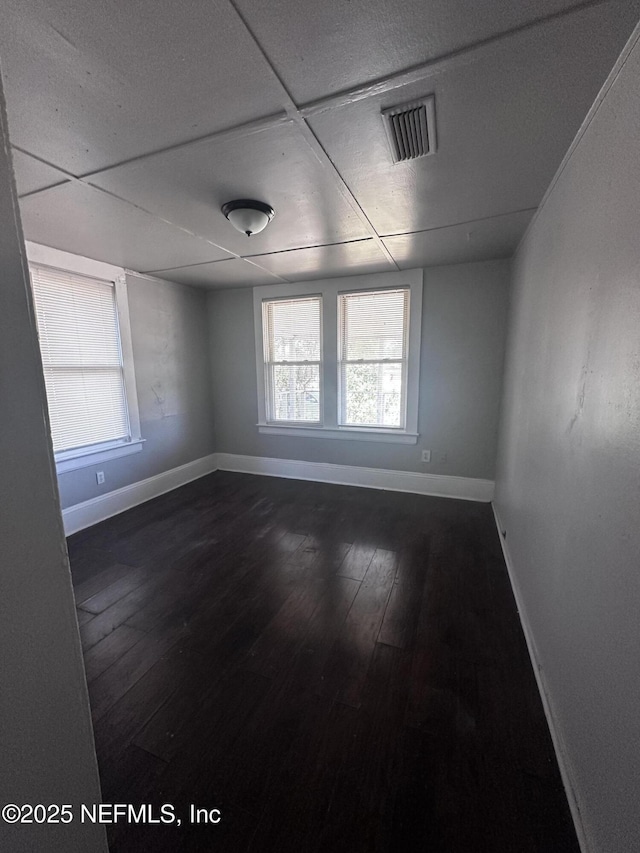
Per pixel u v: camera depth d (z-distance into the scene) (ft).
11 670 1.43
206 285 13.08
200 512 10.69
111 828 3.37
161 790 3.66
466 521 9.88
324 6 2.90
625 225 3.17
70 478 9.43
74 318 9.39
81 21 2.94
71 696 1.67
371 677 4.94
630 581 2.77
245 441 14.42
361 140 4.62
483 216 7.02
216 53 3.29
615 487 3.13
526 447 6.76
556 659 4.31
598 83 3.65
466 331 10.83
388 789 3.63
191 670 5.10
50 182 5.55
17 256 1.36
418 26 3.09
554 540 4.75
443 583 7.07
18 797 1.47
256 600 6.63
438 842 3.23
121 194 5.98
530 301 7.10
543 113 4.11
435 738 4.11
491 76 3.61
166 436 12.40
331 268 10.86
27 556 1.45
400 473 12.30
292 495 12.02
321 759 3.92
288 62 3.43
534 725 4.25
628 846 2.53
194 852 3.21
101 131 4.38
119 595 6.81
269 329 13.38
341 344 12.35
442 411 11.46
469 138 4.59
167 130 4.39
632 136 3.10
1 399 1.35
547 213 6.00
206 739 4.15
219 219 7.07
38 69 3.40
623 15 2.95
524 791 3.59
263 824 3.38
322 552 8.34
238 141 4.62
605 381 3.45
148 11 2.89
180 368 12.91
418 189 5.94
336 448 13.07
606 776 2.90
